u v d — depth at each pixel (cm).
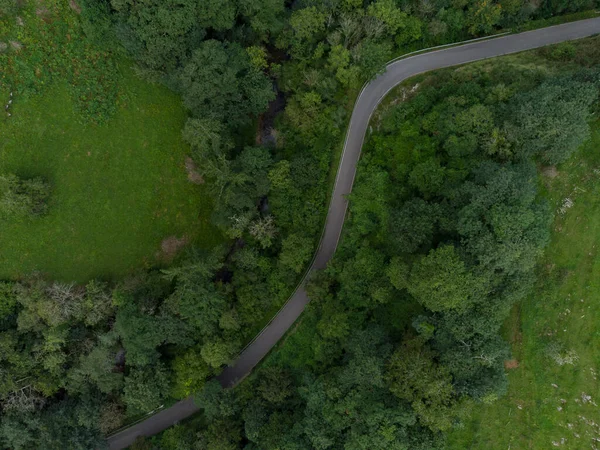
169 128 7069
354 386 5581
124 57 6812
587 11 6856
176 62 6431
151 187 6994
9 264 6419
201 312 6247
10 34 6266
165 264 7025
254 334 6969
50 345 6100
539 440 5581
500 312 5075
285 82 7019
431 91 6344
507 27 6894
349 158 6919
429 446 5088
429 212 5447
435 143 5984
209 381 6531
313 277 6494
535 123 5175
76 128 6631
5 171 6325
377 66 6500
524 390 5666
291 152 7050
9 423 5978
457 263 4900
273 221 6781
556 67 6203
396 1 6838
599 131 5728
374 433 5119
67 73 6531
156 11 5969
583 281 5628
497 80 6162
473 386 5078
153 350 6316
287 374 6456
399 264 5478
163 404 6775
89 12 6131
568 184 5753
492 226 4978
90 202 6744
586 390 5531
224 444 6031
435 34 6775
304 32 6644
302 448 5612
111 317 6612
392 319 5956
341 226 6925
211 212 7238
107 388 6212
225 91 6394
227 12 6319
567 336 5609
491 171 5219
